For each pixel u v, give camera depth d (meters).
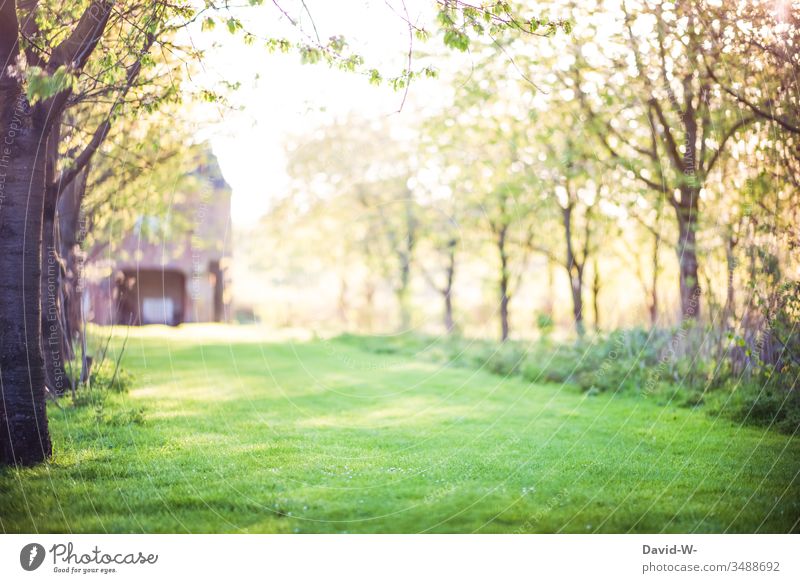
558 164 14.18
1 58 5.97
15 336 6.14
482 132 15.55
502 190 16.81
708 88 9.00
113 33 7.24
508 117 14.60
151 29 6.37
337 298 24.89
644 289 13.49
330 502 5.64
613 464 6.65
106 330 13.09
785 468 6.46
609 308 15.56
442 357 15.59
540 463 6.71
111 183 10.98
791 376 8.02
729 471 6.40
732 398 8.65
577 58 10.84
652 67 9.91
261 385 11.13
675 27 9.03
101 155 10.12
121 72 6.71
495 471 6.46
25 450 6.20
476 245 21.47
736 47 8.27
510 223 17.72
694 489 5.98
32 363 6.25
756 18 7.97
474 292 23.34
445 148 17.31
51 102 6.11
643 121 11.25
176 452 6.85
